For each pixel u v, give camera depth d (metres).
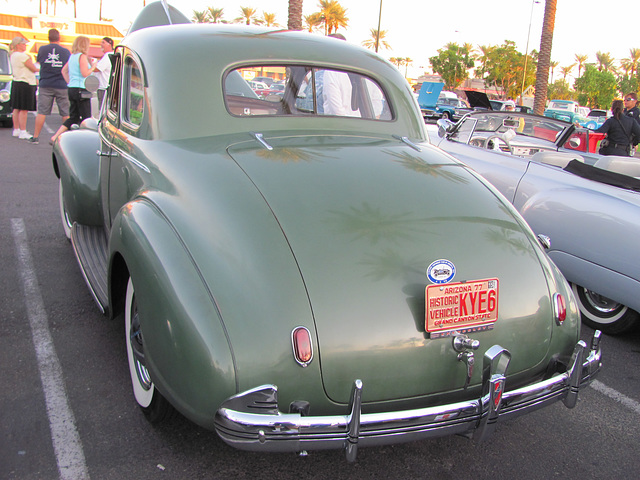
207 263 1.81
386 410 1.84
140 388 2.33
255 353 1.68
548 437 2.49
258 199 1.96
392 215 2.01
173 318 1.75
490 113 5.51
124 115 2.92
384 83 2.92
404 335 1.81
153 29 2.91
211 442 2.28
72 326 3.18
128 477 2.06
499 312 1.97
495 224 2.15
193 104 2.44
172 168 2.19
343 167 2.21
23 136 9.55
